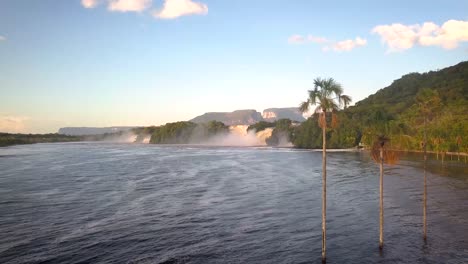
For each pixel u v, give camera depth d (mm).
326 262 32625
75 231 41312
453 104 161250
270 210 51219
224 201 57062
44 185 71000
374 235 39719
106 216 47750
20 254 34344
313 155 148625
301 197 59938
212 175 86500
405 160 116438
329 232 41000
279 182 75688
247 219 46625
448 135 127125
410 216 47031
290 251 35438
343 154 152875
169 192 64375
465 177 79000
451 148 127438
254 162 118688
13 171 92312
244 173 90188
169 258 33719
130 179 79688
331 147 190125
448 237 38750
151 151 182000
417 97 44312
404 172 88750
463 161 112188
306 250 35625
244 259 33594
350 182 75062
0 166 104125
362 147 179375
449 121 132125
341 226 43156
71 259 33281
